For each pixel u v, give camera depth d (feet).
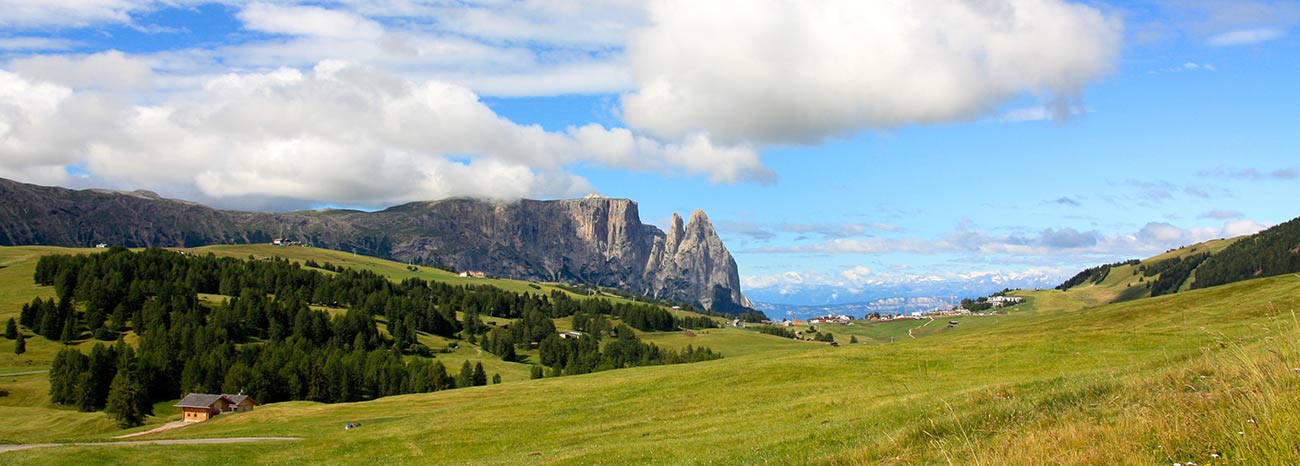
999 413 90.17
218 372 549.54
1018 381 129.80
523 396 256.93
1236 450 49.52
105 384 520.83
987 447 70.23
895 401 132.98
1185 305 268.21
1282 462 44.96
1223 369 73.92
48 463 165.58
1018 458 63.46
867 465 80.12
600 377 308.19
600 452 131.75
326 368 549.13
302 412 306.14
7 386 528.63
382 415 273.54
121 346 603.67
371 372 581.94
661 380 235.61
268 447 201.98
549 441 166.50
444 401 297.74
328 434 225.76
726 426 147.02
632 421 176.76
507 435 184.03
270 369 538.88
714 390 202.69
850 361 216.13
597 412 199.21
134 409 451.53
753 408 167.43
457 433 195.31
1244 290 272.10
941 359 199.00
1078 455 60.70
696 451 118.32
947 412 100.12
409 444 189.78
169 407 529.45
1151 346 174.81
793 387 189.06
